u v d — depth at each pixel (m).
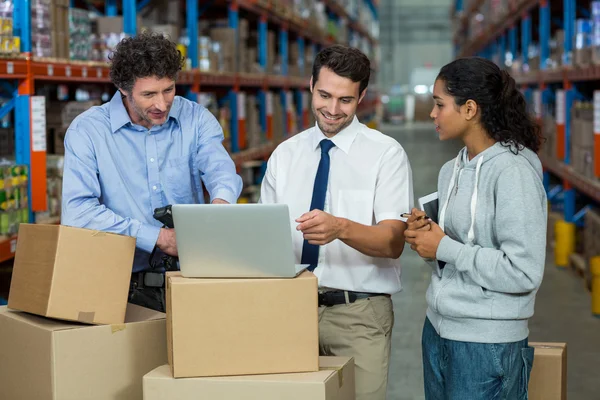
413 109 29.55
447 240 2.07
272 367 1.98
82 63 3.92
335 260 2.43
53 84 5.04
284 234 1.90
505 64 12.21
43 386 2.10
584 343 4.52
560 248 6.41
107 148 2.47
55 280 2.07
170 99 2.34
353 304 2.43
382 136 2.45
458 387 2.11
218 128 2.64
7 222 3.33
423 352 2.30
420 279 6.18
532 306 2.09
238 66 7.37
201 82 5.96
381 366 2.46
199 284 1.95
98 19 4.71
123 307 2.17
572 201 6.63
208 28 7.06
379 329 2.46
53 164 3.83
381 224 2.33
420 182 11.67
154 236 2.34
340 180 2.42
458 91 2.04
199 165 2.60
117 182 2.49
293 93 11.72
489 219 2.04
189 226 1.94
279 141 9.09
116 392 2.16
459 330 2.09
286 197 2.50
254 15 8.64
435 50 32.91
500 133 2.04
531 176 2.00
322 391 1.91
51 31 3.75
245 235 1.92
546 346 2.61
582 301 5.40
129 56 2.25
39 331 2.09
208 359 1.96
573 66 6.38
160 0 5.95
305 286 1.97
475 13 16.84
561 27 10.05
